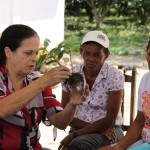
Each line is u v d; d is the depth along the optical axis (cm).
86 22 1648
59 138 471
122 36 1407
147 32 1466
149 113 254
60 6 885
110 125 298
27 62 221
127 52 1160
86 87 237
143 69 912
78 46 249
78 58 944
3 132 220
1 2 801
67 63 798
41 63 233
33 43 220
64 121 242
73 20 1667
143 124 268
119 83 298
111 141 294
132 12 1647
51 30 876
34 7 847
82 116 309
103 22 1616
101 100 303
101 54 297
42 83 206
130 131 269
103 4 1563
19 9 827
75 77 234
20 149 223
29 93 205
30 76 238
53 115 244
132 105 319
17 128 223
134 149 245
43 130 498
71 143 288
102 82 301
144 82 261
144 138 258
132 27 1536
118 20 1636
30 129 228
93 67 298
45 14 865
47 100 243
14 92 211
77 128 313
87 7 1655
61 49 253
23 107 211
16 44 218
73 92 236
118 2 1634
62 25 895
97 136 293
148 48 260
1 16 805
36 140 235
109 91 300
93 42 296
